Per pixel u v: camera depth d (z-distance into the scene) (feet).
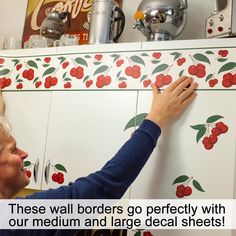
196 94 3.42
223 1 3.85
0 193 2.55
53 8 5.29
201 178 3.26
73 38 4.48
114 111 3.72
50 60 4.16
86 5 5.15
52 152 3.92
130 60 3.75
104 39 4.12
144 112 3.59
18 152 2.91
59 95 4.02
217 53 3.43
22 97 4.23
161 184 3.38
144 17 3.88
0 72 4.39
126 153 2.97
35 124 4.09
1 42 5.86
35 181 3.93
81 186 2.81
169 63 3.58
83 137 3.81
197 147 3.32
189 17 4.62
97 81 3.86
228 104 3.30
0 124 2.68
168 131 3.44
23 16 5.81
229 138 3.24
